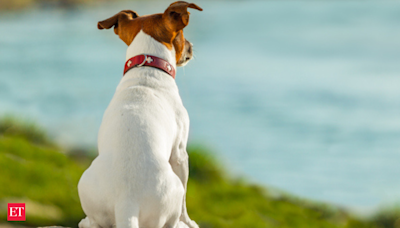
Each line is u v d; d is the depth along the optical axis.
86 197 3.31
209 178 11.08
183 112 3.97
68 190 8.19
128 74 4.09
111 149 3.38
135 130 3.43
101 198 3.25
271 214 9.91
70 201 7.85
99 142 3.59
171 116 3.82
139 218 3.21
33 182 8.03
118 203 3.18
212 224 8.26
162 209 3.28
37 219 6.80
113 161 3.30
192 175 10.95
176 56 4.35
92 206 3.30
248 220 9.05
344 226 10.66
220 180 11.16
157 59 4.11
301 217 10.17
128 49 4.26
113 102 3.80
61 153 10.66
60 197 7.81
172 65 4.21
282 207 10.62
